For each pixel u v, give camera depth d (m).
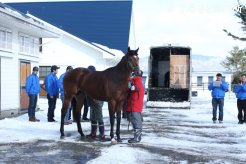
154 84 24.03
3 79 14.72
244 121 14.45
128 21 37.34
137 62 9.38
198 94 43.75
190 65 22.20
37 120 13.89
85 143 9.57
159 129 12.52
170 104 21.36
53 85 13.82
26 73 17.02
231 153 8.84
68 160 7.81
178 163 7.70
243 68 41.19
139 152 8.50
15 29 15.77
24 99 16.67
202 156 8.34
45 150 8.73
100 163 7.55
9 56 15.21
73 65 30.34
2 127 11.97
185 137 11.02
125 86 9.51
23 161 7.71
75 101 10.40
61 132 10.29
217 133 11.93
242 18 24.86
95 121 10.27
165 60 24.31
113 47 35.41
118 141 9.71
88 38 36.09
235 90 14.53
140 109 9.72
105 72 9.73
